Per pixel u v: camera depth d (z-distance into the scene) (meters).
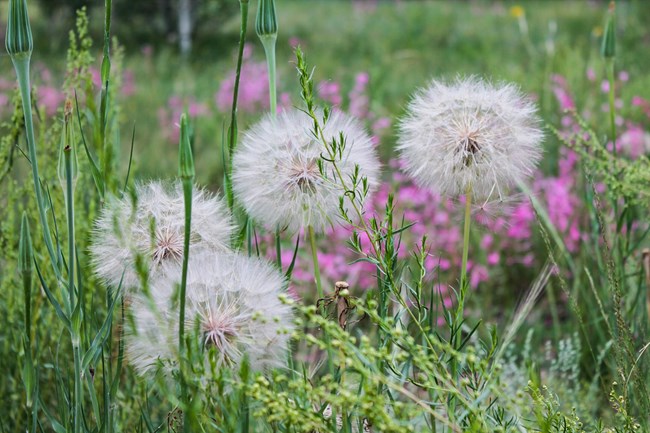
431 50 5.18
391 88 3.30
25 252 0.75
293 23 6.59
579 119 1.11
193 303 0.72
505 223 0.84
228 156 0.82
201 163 2.29
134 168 1.13
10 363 1.05
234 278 0.73
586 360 1.23
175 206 0.78
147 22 5.48
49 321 1.03
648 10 4.84
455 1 7.51
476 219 0.84
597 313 1.23
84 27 1.07
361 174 0.80
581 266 1.36
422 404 0.68
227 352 0.71
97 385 0.94
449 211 1.62
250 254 0.84
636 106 2.19
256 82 2.83
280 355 0.73
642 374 0.95
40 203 0.75
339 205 0.77
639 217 1.32
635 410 0.98
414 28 6.03
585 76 2.34
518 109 0.82
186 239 0.67
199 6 5.27
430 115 0.82
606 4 6.39
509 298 1.55
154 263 0.76
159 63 4.29
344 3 8.08
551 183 1.69
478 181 0.81
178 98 3.07
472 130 0.80
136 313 0.73
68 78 1.06
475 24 5.98
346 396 0.67
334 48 5.30
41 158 1.04
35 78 1.04
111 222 0.76
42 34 4.89
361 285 1.49
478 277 1.49
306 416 0.68
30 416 0.95
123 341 0.78
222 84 3.00
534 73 2.44
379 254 0.76
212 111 2.92
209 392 0.68
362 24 6.38
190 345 0.67
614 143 1.11
